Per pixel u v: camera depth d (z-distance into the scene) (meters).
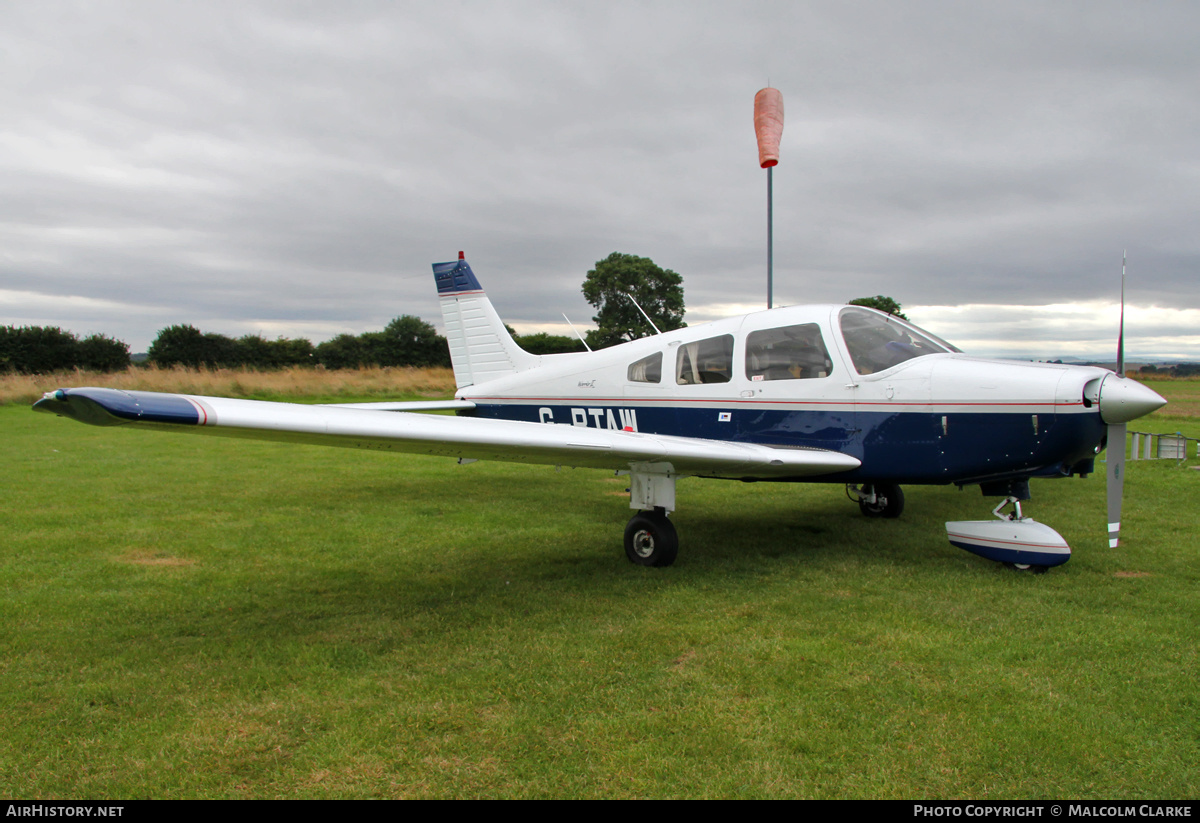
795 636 3.07
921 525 5.49
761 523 5.59
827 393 4.54
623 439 3.82
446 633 3.15
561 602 3.59
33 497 6.42
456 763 2.10
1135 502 6.28
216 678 2.68
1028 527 4.03
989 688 2.54
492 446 3.39
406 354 41.41
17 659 2.87
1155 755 2.11
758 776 2.02
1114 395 3.68
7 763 2.10
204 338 37.47
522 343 35.84
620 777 2.02
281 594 3.74
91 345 34.50
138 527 5.30
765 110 6.18
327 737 2.24
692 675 2.67
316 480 7.69
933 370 4.18
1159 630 3.11
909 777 2.01
